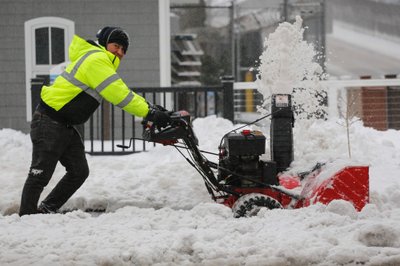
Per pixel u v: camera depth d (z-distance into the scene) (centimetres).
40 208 1252
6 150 1809
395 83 2181
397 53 4034
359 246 931
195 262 910
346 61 4072
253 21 3012
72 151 1264
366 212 1097
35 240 985
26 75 2517
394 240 948
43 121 1223
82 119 1235
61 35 2522
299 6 3012
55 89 1227
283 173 1283
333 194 1159
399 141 1891
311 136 1606
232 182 1213
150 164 1641
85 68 1205
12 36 2514
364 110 2270
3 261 898
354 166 1162
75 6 2509
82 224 1097
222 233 992
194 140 1184
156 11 2514
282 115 1308
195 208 1148
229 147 1179
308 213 1092
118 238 984
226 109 1970
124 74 2519
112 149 1927
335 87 2191
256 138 1180
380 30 4056
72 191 1277
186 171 1507
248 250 924
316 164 1245
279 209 1115
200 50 2998
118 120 2470
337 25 4081
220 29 3017
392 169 1546
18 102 2517
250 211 1137
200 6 2995
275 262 894
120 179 1488
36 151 1227
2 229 1060
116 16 2514
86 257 908
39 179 1222
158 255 914
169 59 2523
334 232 995
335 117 2059
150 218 1130
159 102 2488
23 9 2512
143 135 1198
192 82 2994
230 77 1973
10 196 1385
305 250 920
